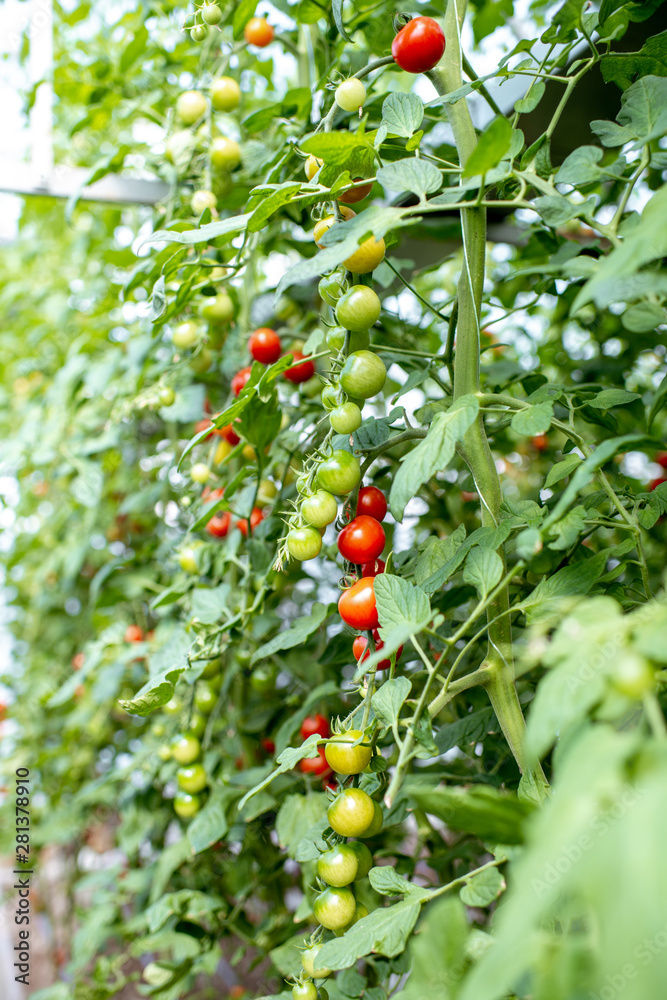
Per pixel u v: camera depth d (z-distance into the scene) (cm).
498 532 67
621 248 45
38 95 160
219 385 172
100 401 182
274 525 112
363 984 86
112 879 161
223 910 132
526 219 137
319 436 105
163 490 166
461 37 81
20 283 235
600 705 49
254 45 125
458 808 46
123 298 115
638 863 30
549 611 61
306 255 145
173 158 125
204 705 120
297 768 119
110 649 162
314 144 66
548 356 158
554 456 162
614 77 84
